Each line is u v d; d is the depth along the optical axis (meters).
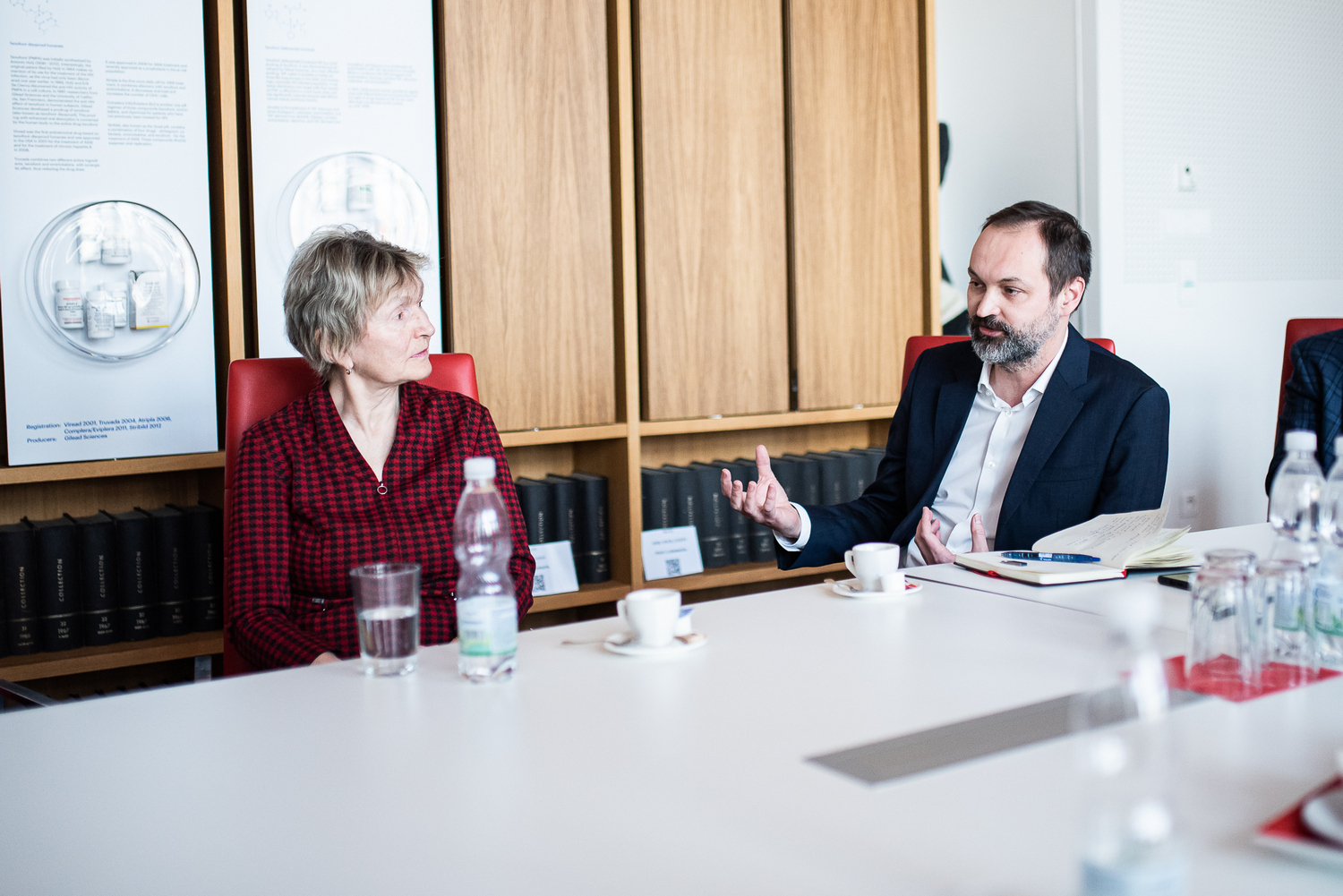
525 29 2.56
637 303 2.76
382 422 1.71
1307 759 0.72
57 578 2.14
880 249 3.06
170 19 2.21
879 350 3.08
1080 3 3.26
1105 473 1.81
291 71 2.32
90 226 2.16
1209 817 0.63
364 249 1.62
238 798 0.73
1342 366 1.74
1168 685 0.89
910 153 3.10
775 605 1.26
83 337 2.16
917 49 3.09
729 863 0.60
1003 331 1.83
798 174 2.92
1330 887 0.54
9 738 0.87
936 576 1.41
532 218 2.60
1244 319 3.68
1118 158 3.32
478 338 2.55
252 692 0.99
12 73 2.08
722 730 0.83
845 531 1.92
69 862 0.64
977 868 0.58
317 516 1.59
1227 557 0.96
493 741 0.83
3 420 2.19
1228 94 3.57
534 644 1.13
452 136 2.49
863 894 0.56
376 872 0.61
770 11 2.87
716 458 3.15
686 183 2.78
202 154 2.26
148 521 2.22
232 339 2.28
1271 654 0.96
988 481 1.91
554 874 0.60
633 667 1.02
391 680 1.02
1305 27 3.76
